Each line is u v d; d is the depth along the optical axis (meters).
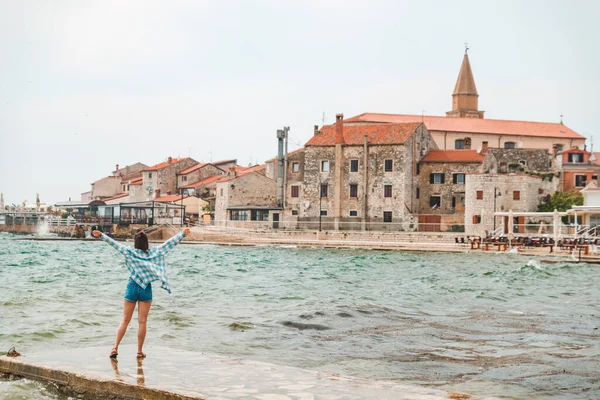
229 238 101.25
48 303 27.44
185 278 42.12
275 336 20.64
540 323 23.45
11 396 13.09
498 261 63.34
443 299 30.66
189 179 146.75
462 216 102.44
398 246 86.12
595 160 116.56
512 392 14.28
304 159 112.38
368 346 19.30
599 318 24.67
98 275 44.19
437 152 109.75
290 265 57.34
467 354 18.23
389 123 117.88
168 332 20.88
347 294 32.66
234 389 12.88
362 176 107.19
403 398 12.49
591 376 15.71
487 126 127.94
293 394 12.63
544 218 94.81
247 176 120.25
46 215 152.50
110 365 14.56
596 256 65.50
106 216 123.88
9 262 58.88
